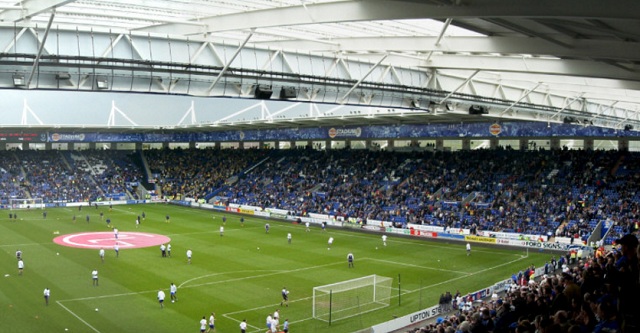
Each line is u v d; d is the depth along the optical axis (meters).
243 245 73.25
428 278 56.22
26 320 41.34
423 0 24.50
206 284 52.75
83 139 126.69
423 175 97.31
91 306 45.19
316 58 42.56
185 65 36.16
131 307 45.19
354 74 44.78
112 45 34.12
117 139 130.50
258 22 32.75
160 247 67.75
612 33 26.55
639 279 12.38
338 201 97.94
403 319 41.31
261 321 42.41
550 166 88.38
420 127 97.00
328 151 116.69
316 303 46.72
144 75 35.31
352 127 106.19
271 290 51.03
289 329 40.75
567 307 18.19
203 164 132.12
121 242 73.88
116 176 127.94
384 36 38.66
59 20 32.50
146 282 53.03
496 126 89.12
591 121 73.19
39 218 95.50
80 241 74.00
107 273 56.25
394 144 110.06
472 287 52.88
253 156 127.56
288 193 106.94
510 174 89.69
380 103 49.00
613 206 75.06
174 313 43.91
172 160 136.75
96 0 30.34
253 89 40.47
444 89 51.41
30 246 69.62
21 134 120.31
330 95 44.97
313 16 30.02
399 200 92.31
